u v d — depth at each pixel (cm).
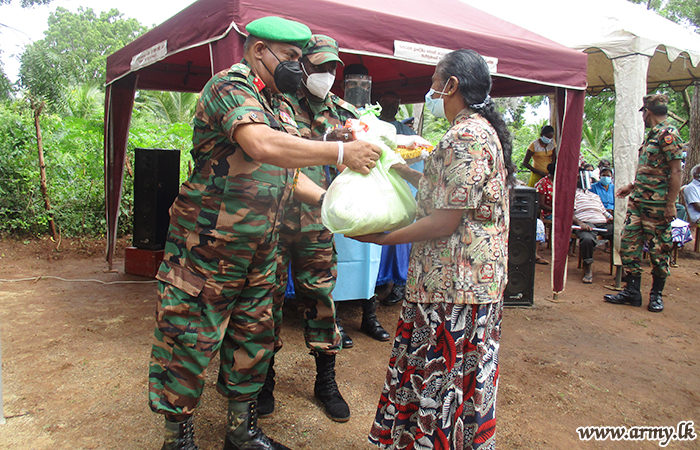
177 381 171
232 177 163
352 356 315
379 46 314
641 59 489
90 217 651
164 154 487
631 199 456
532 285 451
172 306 170
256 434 194
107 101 482
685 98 923
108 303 404
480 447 159
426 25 334
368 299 346
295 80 175
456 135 148
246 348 186
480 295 155
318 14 291
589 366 317
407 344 171
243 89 157
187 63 510
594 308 453
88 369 277
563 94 430
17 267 507
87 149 675
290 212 219
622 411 260
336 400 241
